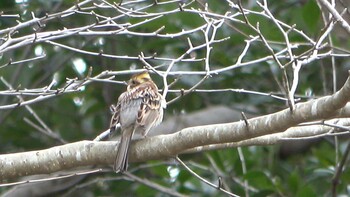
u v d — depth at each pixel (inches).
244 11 414.3
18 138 685.9
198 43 596.7
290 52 391.2
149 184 570.6
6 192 631.2
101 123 688.4
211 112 679.7
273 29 570.9
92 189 657.6
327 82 645.3
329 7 364.8
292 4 652.7
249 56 613.3
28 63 664.4
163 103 419.2
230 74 621.0
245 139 367.9
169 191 570.6
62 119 690.2
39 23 409.7
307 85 634.2
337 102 345.7
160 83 616.1
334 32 597.9
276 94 568.1
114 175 657.6
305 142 693.9
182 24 582.9
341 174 539.5
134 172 652.7
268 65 617.3
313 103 352.8
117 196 658.8
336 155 521.0
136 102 411.8
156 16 459.8
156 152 380.5
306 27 594.2
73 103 692.7
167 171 587.2
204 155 623.2
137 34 415.2
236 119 677.9
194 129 372.8
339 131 421.1
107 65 654.5
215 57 595.5
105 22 441.4
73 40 655.8
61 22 625.3
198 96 677.3
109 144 383.2
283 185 605.6
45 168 386.0
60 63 668.1
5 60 652.7
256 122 363.6
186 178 589.0
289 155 697.0
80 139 685.3
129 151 381.1
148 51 650.2
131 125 401.7
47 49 666.8
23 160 386.0
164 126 661.9
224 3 601.0
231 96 649.0
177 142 374.9
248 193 575.2
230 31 589.9
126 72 418.3
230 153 590.9
